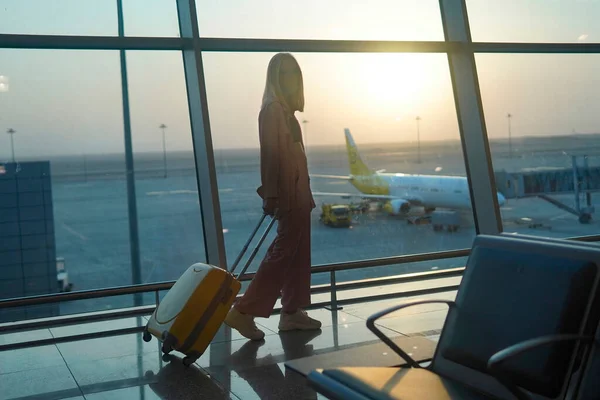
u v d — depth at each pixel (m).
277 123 4.00
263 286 4.09
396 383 2.11
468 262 2.43
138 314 4.95
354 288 5.62
